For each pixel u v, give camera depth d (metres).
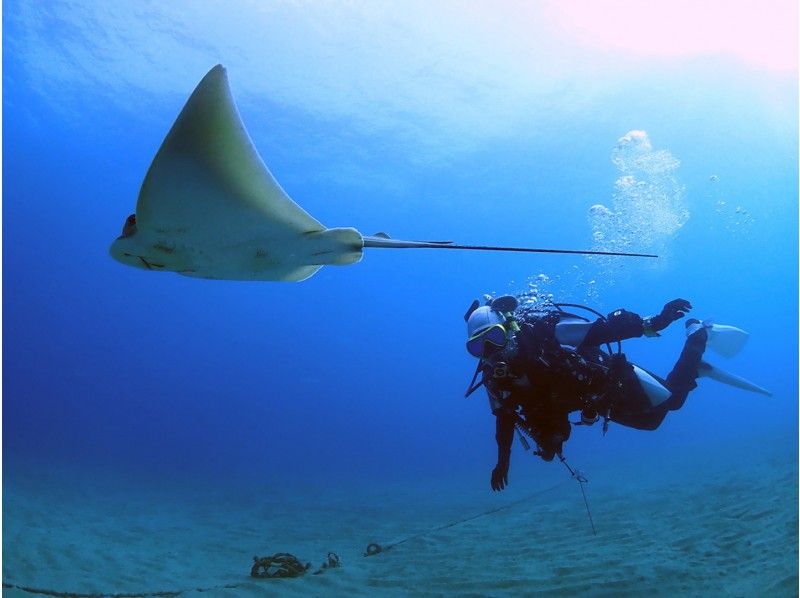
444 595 3.25
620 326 2.90
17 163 24.75
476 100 18.48
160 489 10.40
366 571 3.97
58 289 39.47
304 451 24.66
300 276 3.37
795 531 3.77
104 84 18.28
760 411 20.66
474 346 3.01
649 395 3.19
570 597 3.04
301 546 5.63
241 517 7.70
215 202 2.44
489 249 2.73
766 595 2.77
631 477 8.45
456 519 6.88
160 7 15.23
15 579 3.61
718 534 4.10
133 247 2.69
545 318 3.02
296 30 16.17
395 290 37.38
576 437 21.53
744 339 4.22
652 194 10.88
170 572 4.25
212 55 16.73
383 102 18.44
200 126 2.19
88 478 10.67
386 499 9.51
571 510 6.28
